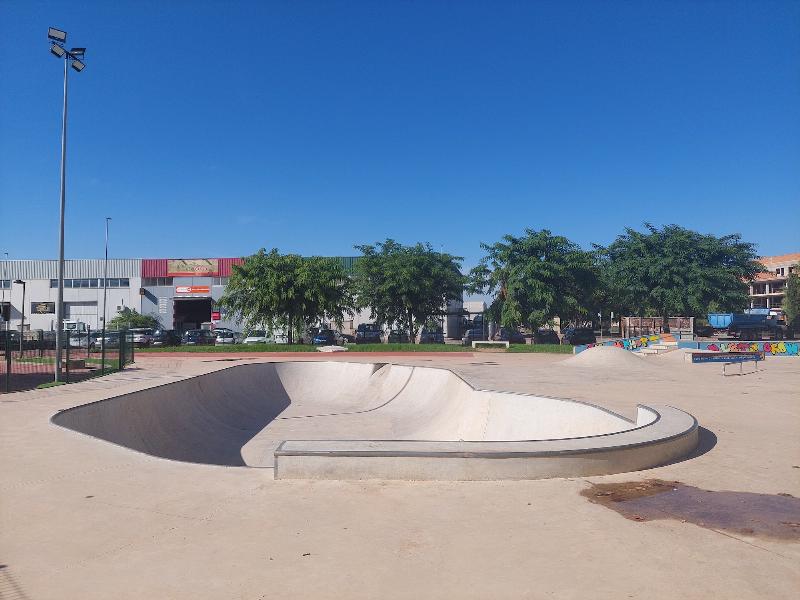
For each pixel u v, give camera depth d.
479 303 66.56
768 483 5.60
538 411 10.97
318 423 15.62
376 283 37.50
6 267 55.81
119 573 3.65
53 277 55.78
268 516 4.70
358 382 20.83
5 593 3.37
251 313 34.47
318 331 42.53
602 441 6.30
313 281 33.69
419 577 3.53
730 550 3.90
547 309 33.41
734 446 7.35
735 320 40.31
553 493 5.25
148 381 15.49
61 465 6.41
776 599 3.19
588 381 16.17
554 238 34.41
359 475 5.75
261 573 3.62
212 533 4.34
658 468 6.20
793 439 7.80
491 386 14.93
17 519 4.68
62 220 17.12
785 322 45.50
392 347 32.19
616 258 42.38
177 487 5.55
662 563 3.70
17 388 16.02
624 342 29.62
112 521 4.62
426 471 5.72
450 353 30.64
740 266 39.91
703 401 11.73
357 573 3.60
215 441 13.56
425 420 15.23
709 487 5.45
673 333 33.06
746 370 19.05
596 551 3.90
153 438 12.03
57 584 3.50
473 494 5.23
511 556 3.84
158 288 54.75
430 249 39.09
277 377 21.06
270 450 12.65
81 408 10.02
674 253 39.47
